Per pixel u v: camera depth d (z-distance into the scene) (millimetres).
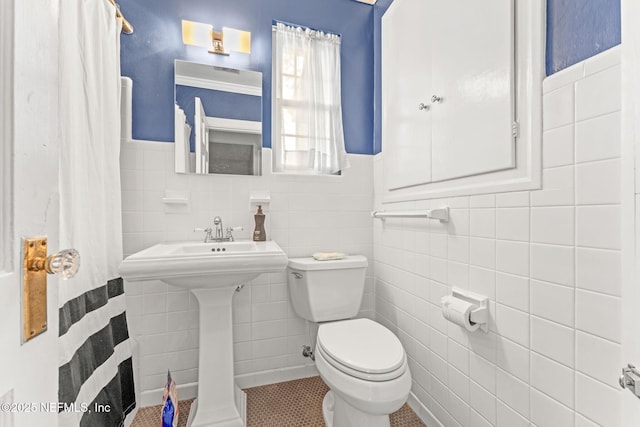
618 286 649
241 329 1585
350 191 1792
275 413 1371
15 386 354
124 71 1457
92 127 1091
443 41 1206
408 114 1460
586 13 722
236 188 1588
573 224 741
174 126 1507
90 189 1085
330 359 1041
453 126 1148
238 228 1570
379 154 1762
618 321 648
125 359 1297
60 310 875
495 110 954
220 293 1261
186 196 1512
